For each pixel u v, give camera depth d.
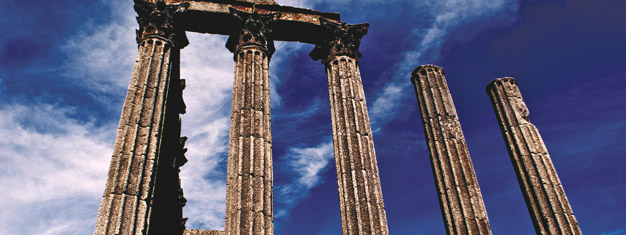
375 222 15.88
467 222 16.12
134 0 19.39
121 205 13.88
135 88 16.86
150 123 16.09
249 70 18.91
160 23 19.09
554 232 16.66
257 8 21.16
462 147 18.03
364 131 18.31
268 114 18.02
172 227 22.48
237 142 16.72
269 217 15.27
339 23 21.77
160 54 18.25
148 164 15.20
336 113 18.75
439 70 20.52
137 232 13.70
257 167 16.16
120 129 15.67
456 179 17.11
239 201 15.14
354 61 20.77
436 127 18.64
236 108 17.86
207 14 20.38
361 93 19.66
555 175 18.09
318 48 21.92
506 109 20.12
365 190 16.47
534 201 17.61
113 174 14.49
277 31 21.30
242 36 20.05
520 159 18.69
